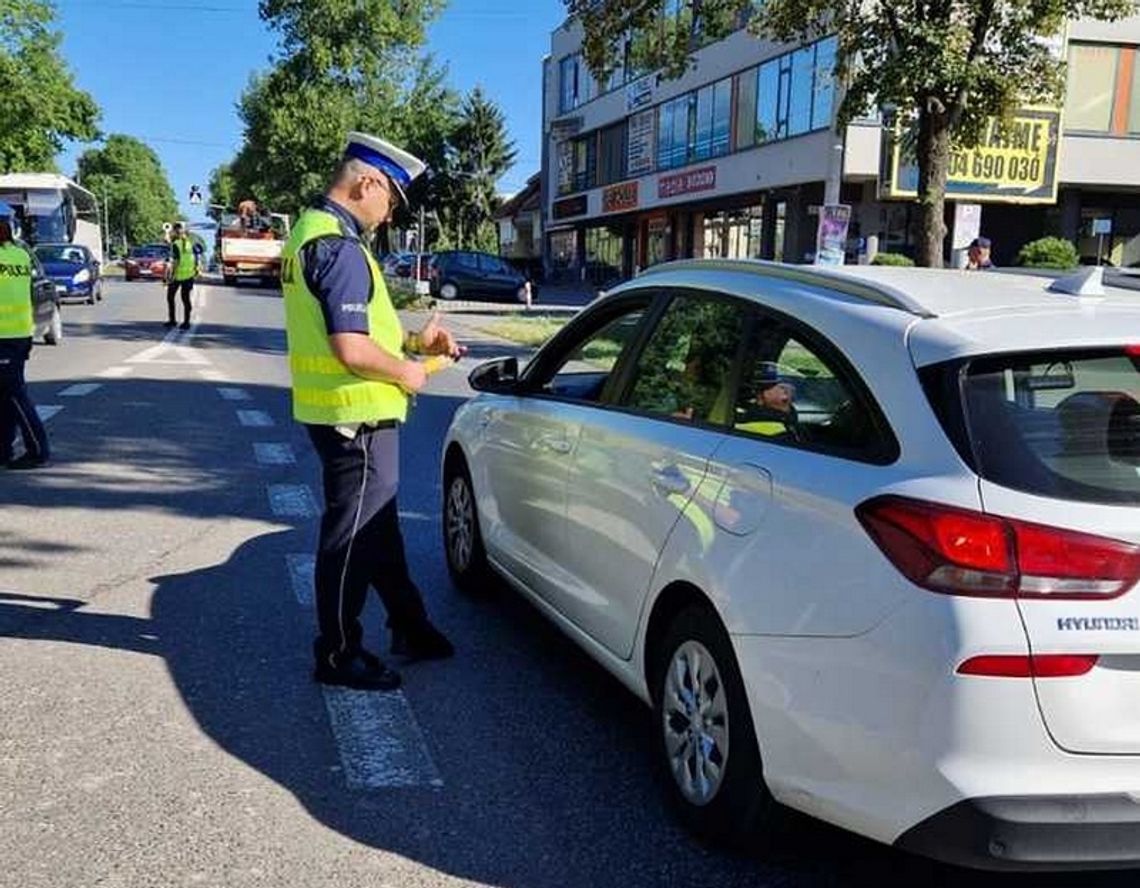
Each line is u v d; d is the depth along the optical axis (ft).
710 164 120.67
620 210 148.97
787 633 10.12
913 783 9.02
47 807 11.78
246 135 232.53
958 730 8.74
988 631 8.67
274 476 28.58
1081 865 8.79
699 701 11.61
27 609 17.97
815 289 11.88
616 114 150.51
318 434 14.84
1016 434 9.37
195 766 12.84
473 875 10.87
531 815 12.08
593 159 163.84
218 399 42.19
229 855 11.00
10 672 15.37
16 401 28.84
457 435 19.42
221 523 23.70
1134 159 100.58
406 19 190.80
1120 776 8.78
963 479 9.22
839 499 9.91
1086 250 108.27
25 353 28.81
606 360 15.26
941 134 52.70
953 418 9.54
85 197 150.61
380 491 15.03
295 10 185.78
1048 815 8.66
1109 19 51.39
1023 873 11.24
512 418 17.10
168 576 19.94
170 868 10.72
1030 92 53.01
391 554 15.92
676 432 12.64
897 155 90.02
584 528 14.29
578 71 167.73
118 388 44.27
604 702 15.16
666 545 12.11
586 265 181.57
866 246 77.71
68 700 14.49
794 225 109.81
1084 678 8.68
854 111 52.65
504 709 14.83
